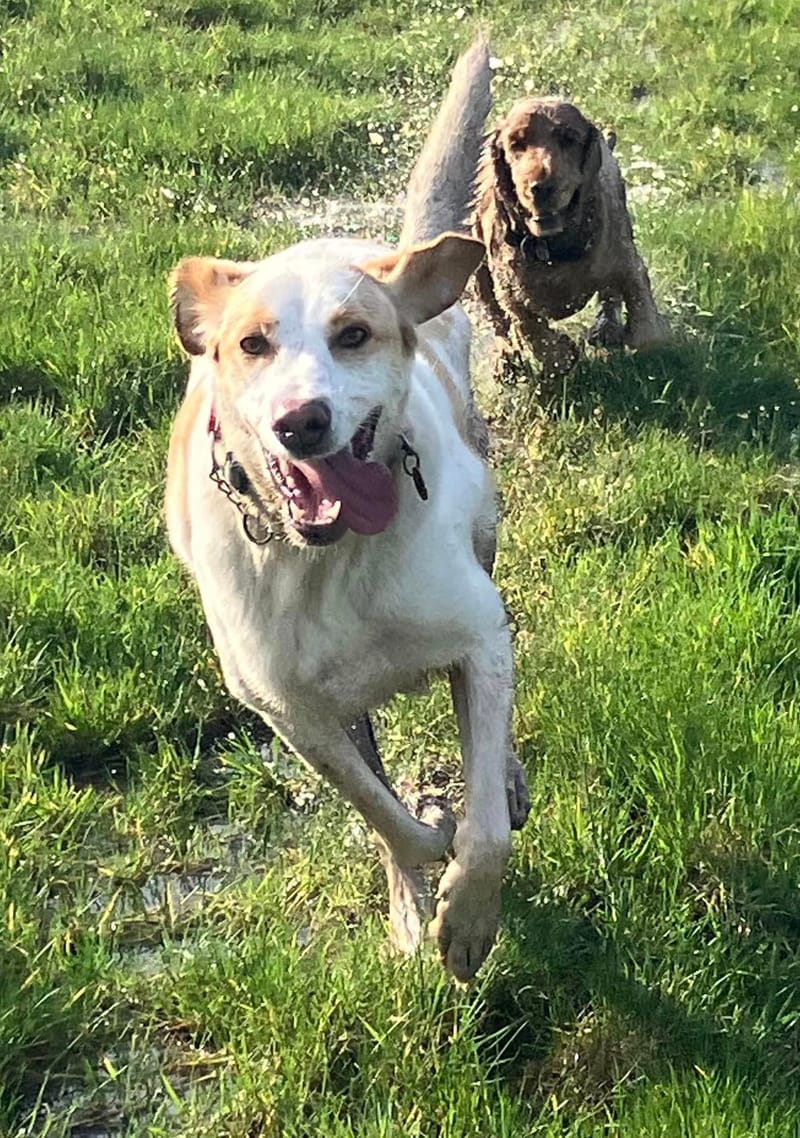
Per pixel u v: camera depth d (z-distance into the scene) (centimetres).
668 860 231
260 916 236
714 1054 213
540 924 228
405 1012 218
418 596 216
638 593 270
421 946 226
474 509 230
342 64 563
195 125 475
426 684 229
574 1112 211
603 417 318
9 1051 219
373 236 410
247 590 218
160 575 282
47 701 267
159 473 308
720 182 439
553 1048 218
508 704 222
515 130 324
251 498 215
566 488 296
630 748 243
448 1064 212
